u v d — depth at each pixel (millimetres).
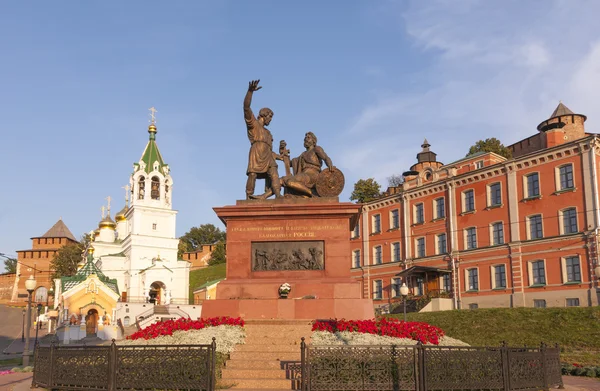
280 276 18812
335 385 11578
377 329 16031
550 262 45281
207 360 11750
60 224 123125
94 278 56875
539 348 13695
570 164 44906
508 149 70000
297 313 17625
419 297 53594
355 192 79062
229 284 18578
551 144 57625
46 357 13797
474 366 12031
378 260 62438
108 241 88938
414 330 16016
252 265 19000
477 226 51844
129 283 73875
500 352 12414
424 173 59219
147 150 81000
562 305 43750
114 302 57438
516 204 48500
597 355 26812
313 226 19125
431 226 56594
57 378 13180
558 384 14227
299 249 19047
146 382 11906
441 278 54594
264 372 13648
